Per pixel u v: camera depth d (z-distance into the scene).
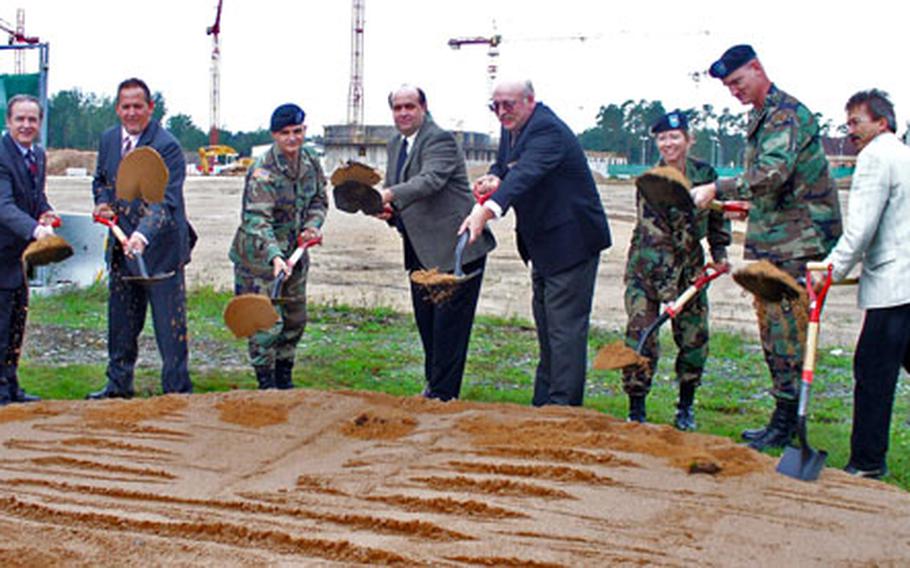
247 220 6.57
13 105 6.36
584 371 6.12
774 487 4.40
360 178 6.34
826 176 5.55
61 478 4.50
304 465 4.74
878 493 4.38
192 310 11.09
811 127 5.48
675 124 6.03
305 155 6.80
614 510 4.05
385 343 9.46
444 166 6.46
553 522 3.91
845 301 13.85
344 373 7.97
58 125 104.62
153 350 8.76
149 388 7.16
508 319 11.29
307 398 5.96
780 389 5.75
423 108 6.59
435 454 4.86
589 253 5.98
